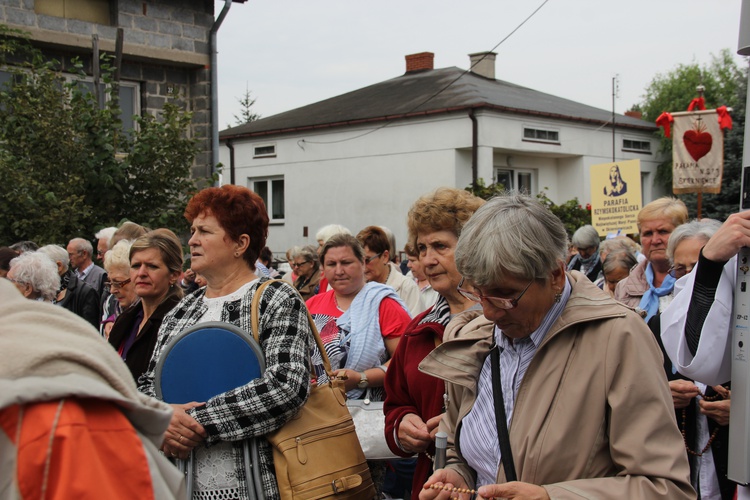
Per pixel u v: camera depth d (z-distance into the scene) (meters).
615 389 1.95
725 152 22.86
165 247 3.85
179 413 2.64
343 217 22.38
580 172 22.45
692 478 2.96
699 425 2.97
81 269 7.68
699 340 2.33
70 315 1.45
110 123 8.60
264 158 24.09
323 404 2.88
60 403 1.25
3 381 1.24
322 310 4.50
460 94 21.17
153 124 8.87
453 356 2.35
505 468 2.05
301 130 23.03
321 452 2.78
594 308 2.05
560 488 1.87
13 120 8.32
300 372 2.73
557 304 2.10
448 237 2.88
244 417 2.66
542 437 1.98
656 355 2.00
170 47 10.92
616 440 1.94
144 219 8.70
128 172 8.80
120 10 10.48
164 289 3.86
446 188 3.00
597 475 1.97
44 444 1.21
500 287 2.03
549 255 2.01
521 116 20.53
